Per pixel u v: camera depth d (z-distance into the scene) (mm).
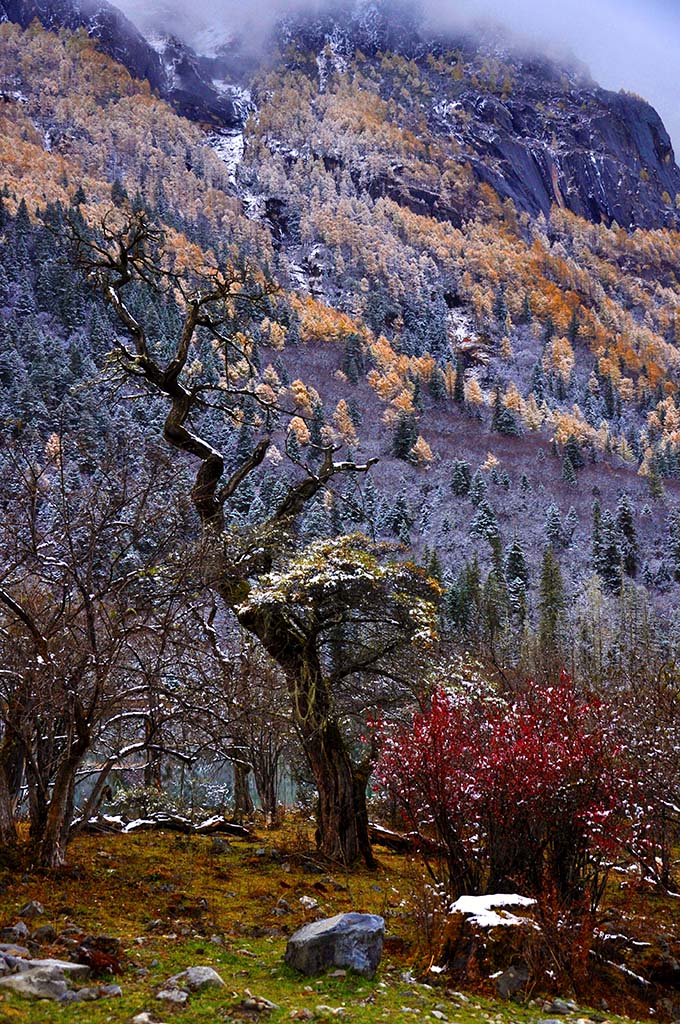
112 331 102938
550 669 20938
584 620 62188
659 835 9188
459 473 125438
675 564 101438
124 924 6590
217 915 7285
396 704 11922
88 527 8203
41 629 8953
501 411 173625
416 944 6348
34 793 9492
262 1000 4484
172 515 8922
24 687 8359
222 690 9859
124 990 4629
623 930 7137
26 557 8008
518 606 68938
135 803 16484
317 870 10242
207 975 4797
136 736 13383
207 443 11500
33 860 8398
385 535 100062
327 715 11258
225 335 12492
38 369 85438
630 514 105500
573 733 7000
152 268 12141
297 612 11781
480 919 5719
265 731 13555
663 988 6180
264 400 12367
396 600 11664
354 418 157000
